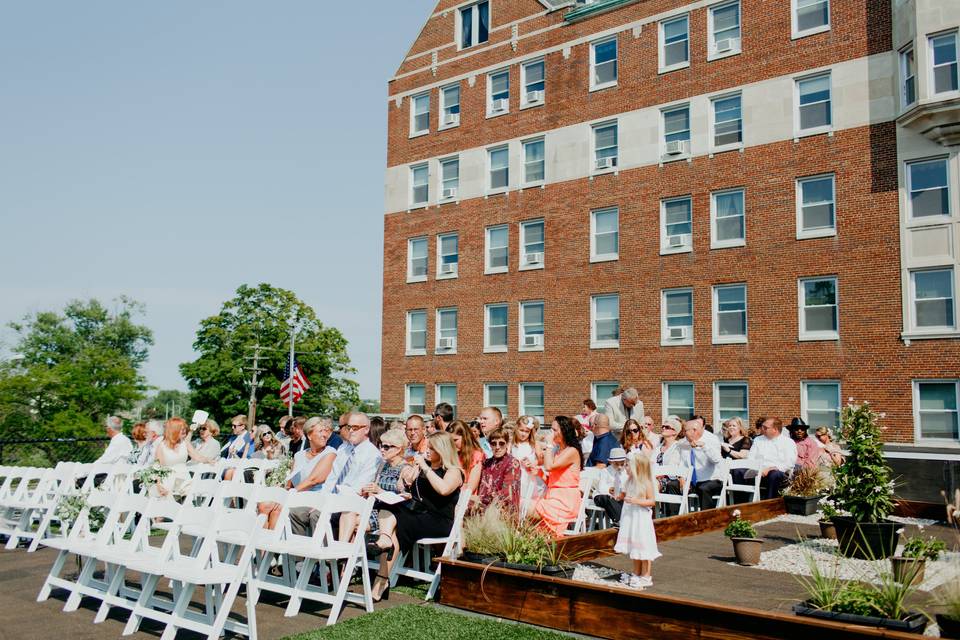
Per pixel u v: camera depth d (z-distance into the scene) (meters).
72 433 51.66
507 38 33.72
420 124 36.72
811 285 25.16
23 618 8.47
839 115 24.97
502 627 7.80
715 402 26.72
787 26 26.34
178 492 12.53
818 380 24.66
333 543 8.72
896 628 6.18
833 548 11.45
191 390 60.41
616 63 30.41
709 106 27.88
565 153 31.34
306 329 61.97
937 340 22.56
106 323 85.69
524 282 32.03
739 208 26.97
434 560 8.97
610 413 19.48
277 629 7.86
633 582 8.83
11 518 13.76
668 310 28.22
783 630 6.41
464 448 9.92
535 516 10.16
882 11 24.34
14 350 78.88
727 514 13.73
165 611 8.83
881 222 23.86
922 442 22.66
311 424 10.78
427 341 35.00
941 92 22.30
